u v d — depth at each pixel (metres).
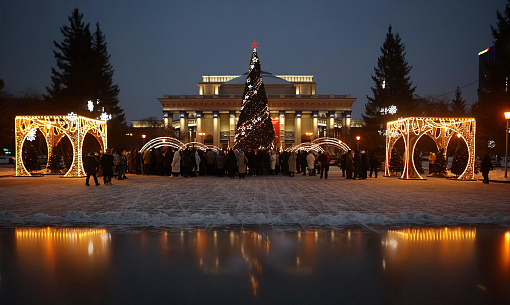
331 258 5.99
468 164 24.06
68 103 56.38
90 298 4.39
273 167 29.05
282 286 4.79
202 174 28.05
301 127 112.69
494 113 34.56
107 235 7.54
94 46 65.06
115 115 66.81
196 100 108.62
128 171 31.03
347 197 14.05
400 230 8.02
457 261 5.86
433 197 14.16
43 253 6.25
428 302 4.29
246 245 6.76
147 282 4.92
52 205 11.56
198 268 5.49
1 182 20.42
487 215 9.98
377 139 62.12
